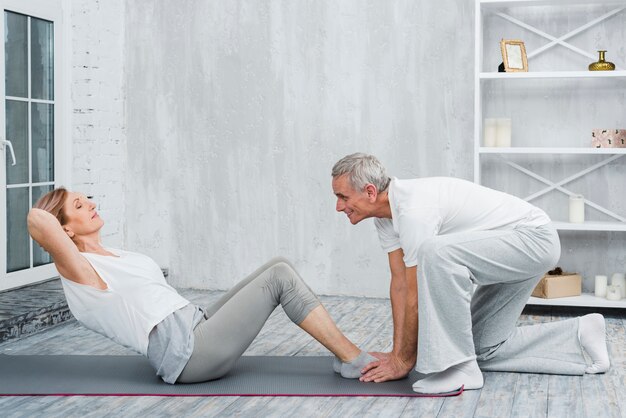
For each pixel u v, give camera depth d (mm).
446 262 3023
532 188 5203
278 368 3498
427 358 3035
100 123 5637
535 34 5164
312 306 3236
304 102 5488
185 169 5762
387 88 5324
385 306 5125
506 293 3324
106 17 5672
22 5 4941
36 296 4691
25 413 2879
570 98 5125
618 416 2844
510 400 3023
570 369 3359
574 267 5172
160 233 5840
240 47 5598
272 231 5609
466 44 5180
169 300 3193
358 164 3141
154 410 2904
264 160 5594
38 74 5160
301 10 5457
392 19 5289
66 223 3211
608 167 5082
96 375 3379
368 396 3076
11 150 4738
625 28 5023
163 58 5762
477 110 4879
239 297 3209
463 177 5238
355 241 5449
